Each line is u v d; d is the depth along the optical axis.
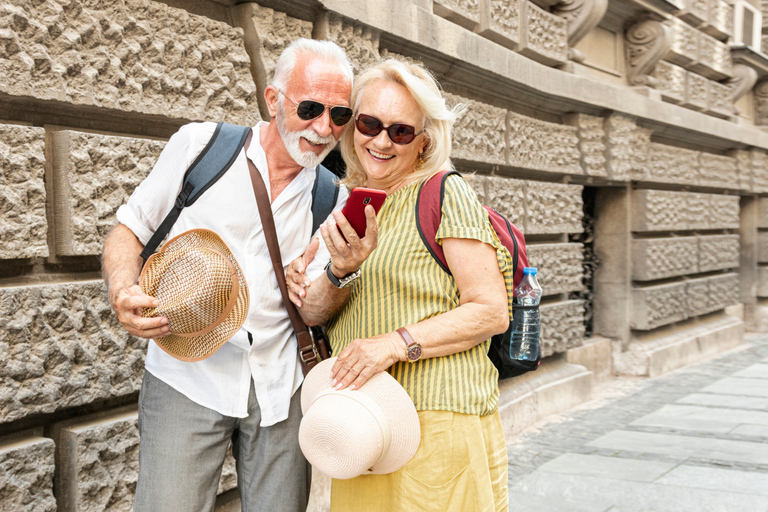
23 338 2.34
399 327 1.85
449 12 4.70
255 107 3.17
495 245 1.83
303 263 1.95
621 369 7.70
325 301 1.93
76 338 2.51
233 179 1.90
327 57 1.90
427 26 4.21
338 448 1.75
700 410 6.18
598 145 6.74
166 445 1.88
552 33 5.96
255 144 1.93
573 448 5.05
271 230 1.93
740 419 5.83
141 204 1.89
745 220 11.58
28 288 2.37
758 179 10.98
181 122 2.91
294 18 3.39
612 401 6.57
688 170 8.78
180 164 1.90
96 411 2.73
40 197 2.39
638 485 4.24
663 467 4.59
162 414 1.91
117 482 2.65
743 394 6.77
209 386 1.90
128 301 1.66
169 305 1.72
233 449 2.10
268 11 3.24
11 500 2.32
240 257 1.92
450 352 1.81
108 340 2.62
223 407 1.90
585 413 6.08
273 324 1.98
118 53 2.61
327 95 1.87
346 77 1.92
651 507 3.89
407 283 1.85
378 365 1.77
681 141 8.98
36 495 2.39
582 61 6.68
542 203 5.93
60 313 2.46
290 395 2.00
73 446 2.52
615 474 4.45
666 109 7.83
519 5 5.45
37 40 2.34
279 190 1.99
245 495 2.01
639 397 6.73
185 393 1.89
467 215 1.81
